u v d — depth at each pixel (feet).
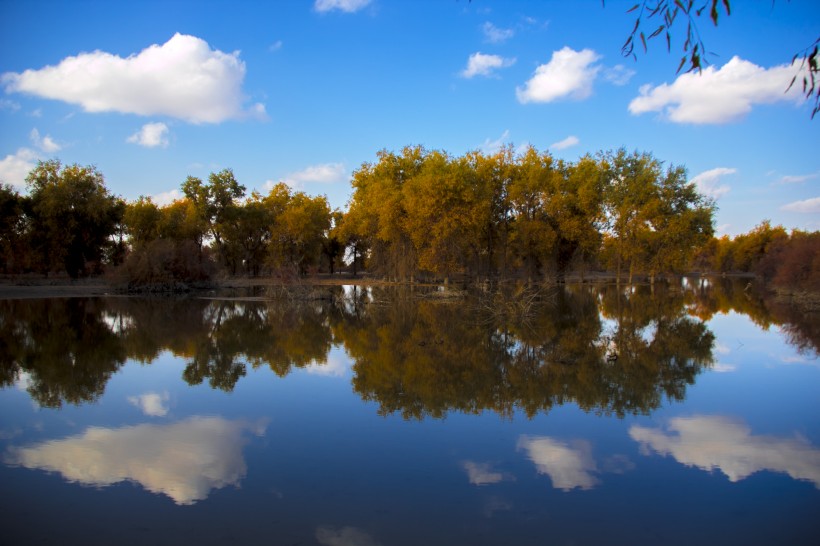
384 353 54.75
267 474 23.89
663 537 18.45
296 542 17.85
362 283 187.83
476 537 18.29
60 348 57.11
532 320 82.48
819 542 18.24
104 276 152.25
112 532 18.57
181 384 41.45
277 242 220.64
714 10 13.33
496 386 40.86
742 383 41.93
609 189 176.55
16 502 20.98
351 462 25.32
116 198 182.09
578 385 41.22
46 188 163.53
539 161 175.42
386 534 18.47
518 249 184.96
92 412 33.91
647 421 32.12
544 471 24.30
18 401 36.47
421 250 153.17
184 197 221.05
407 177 187.11
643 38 14.39
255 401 36.55
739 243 287.89
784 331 71.20
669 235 165.89
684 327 74.74
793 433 29.91
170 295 133.90
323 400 36.76
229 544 17.70
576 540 18.16
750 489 22.48
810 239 131.64
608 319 83.71
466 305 106.73
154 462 25.30
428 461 25.50
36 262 165.07
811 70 14.56
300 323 79.15
